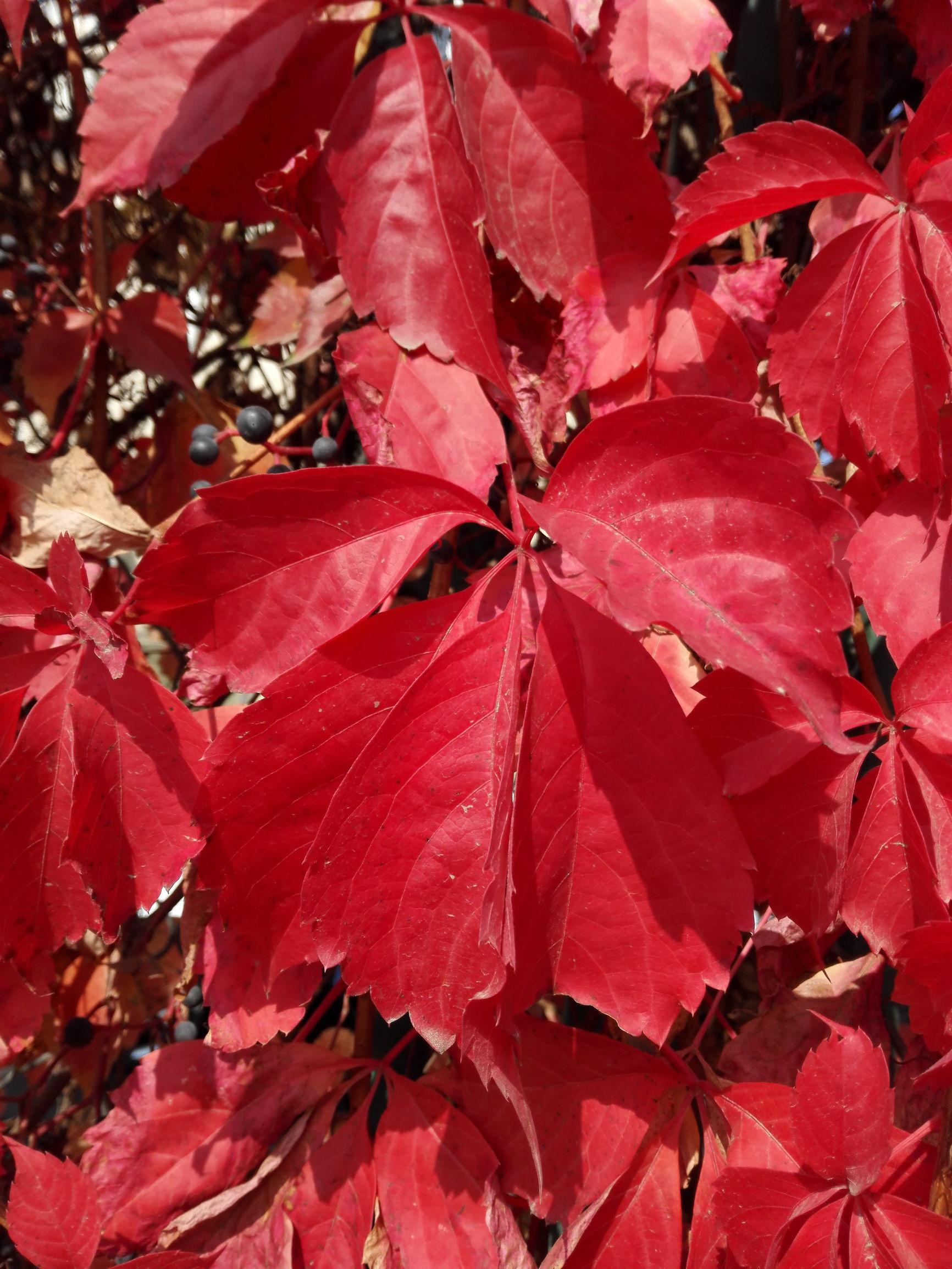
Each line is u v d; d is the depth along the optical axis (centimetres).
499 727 17
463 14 21
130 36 21
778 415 23
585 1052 21
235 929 18
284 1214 21
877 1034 22
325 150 21
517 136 21
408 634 18
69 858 18
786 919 23
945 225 18
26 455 25
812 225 22
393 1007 17
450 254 21
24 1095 32
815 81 29
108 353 31
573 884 18
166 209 40
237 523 17
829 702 15
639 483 17
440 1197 21
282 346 37
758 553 16
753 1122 20
